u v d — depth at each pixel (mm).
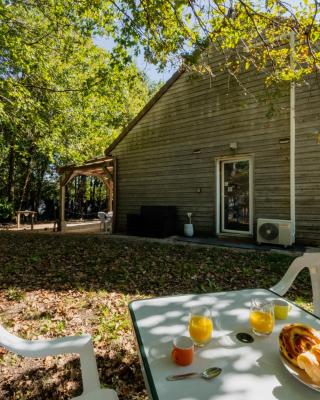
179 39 3812
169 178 9984
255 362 1218
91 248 7375
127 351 2738
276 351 1307
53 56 9734
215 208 8719
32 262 6027
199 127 9156
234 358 1247
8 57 8281
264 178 7629
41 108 9852
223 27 3557
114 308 3691
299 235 6969
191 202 9344
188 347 1220
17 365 2596
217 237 8625
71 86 11000
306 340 1194
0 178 22125
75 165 12328
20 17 8977
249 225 7953
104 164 11820
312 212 6781
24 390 2297
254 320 1458
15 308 3762
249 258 5973
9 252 6980
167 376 1125
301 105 6930
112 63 5590
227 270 5242
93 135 14289
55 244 8031
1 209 17688
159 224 9234
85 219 24109
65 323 3316
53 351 1540
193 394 1021
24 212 15211
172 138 9906
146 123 10727
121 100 8789
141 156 10883
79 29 6926
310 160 6812
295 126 7031
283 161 7266
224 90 8516
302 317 1687
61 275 5121
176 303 1888
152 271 5301
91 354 1585
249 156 8000
